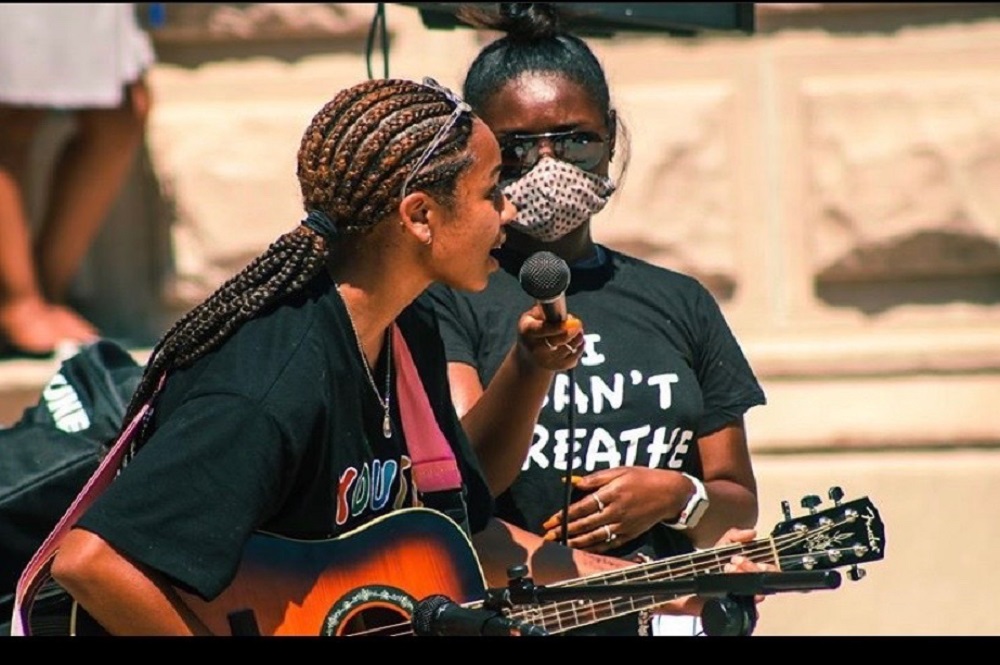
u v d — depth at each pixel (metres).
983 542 21.16
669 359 12.71
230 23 21.95
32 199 22.69
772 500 21.17
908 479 21.16
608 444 12.51
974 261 21.55
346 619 10.65
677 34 16.06
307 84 22.12
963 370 21.22
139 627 9.80
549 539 12.30
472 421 11.91
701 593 10.16
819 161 21.64
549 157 12.34
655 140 21.73
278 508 10.33
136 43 21.00
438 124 10.41
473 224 10.54
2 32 20.25
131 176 22.48
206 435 9.78
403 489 11.13
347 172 10.31
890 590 21.25
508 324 12.62
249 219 22.14
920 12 21.69
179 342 10.31
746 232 21.86
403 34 21.86
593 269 12.91
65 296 22.48
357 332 10.52
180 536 9.67
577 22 15.66
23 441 12.89
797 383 21.36
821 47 21.75
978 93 21.45
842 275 21.77
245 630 10.37
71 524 10.42
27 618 10.43
